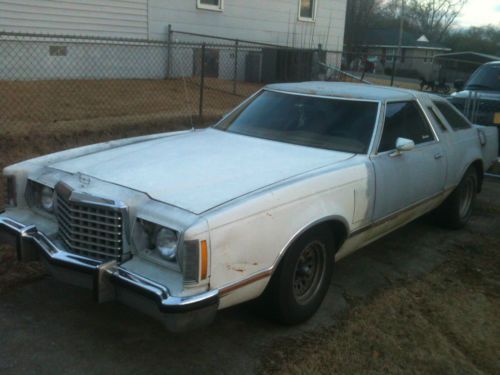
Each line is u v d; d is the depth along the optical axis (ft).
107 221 9.89
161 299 8.87
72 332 11.01
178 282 9.16
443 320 12.36
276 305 10.96
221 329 11.42
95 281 9.63
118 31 42.70
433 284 14.25
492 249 16.98
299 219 10.68
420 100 16.05
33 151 22.66
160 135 15.43
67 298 12.35
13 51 37.06
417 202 15.23
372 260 15.71
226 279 9.43
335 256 12.64
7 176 12.12
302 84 16.38
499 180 26.27
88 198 9.98
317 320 12.00
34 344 10.52
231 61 51.75
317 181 11.30
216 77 50.57
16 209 12.10
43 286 12.84
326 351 10.79
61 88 36.37
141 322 11.53
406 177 14.24
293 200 10.62
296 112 14.71
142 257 9.76
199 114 31.42
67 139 24.43
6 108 28.78
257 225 9.85
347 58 95.91
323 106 14.58
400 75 123.44
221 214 9.31
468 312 12.81
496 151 20.39
